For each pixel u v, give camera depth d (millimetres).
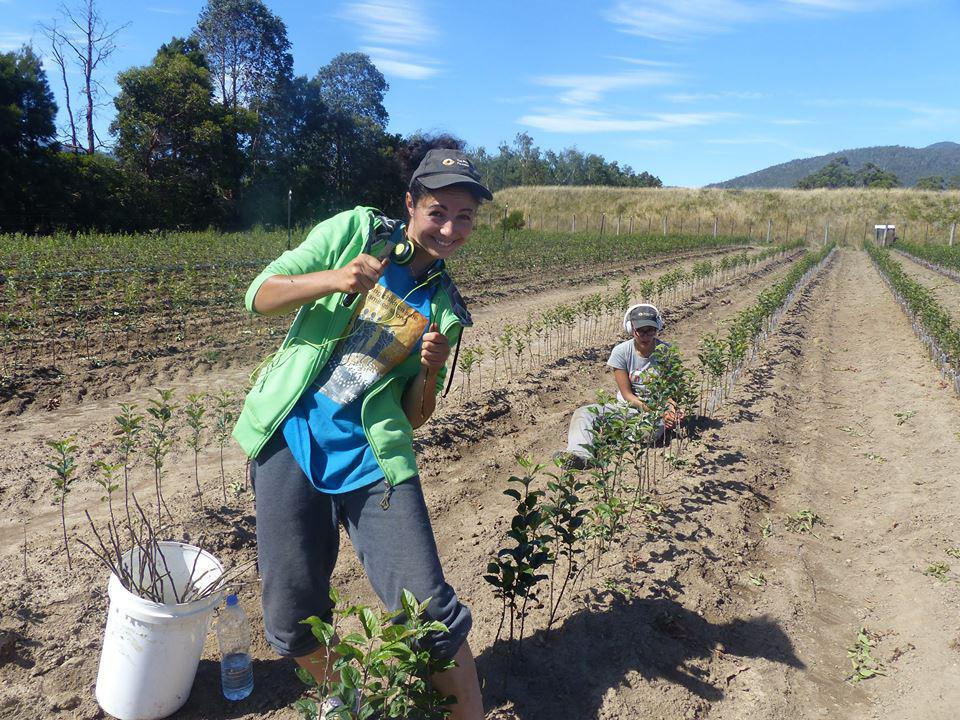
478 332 12961
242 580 4125
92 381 8055
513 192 74500
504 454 6637
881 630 4219
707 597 4301
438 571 2332
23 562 4102
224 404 6035
